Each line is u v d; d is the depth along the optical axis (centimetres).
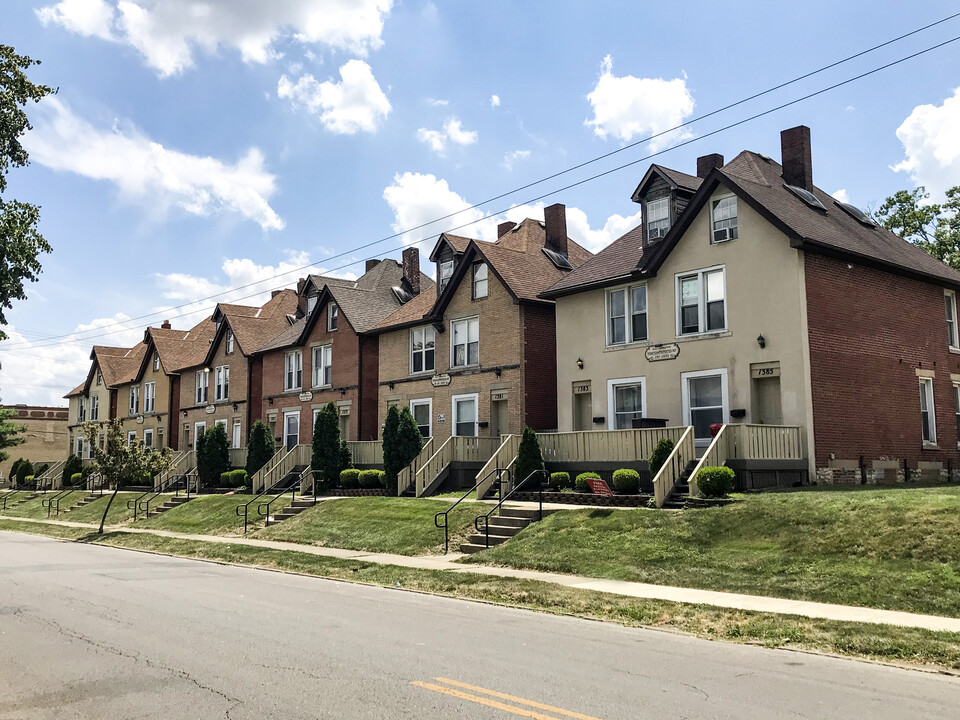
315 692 780
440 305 3322
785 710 734
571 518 2000
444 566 1830
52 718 710
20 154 2412
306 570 1919
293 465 3672
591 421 2811
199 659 926
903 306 2552
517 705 735
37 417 7875
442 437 3297
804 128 2739
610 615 1260
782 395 2230
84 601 1390
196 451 4425
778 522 1664
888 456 2391
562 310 2884
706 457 1998
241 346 4756
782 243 2262
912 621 1125
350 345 3894
